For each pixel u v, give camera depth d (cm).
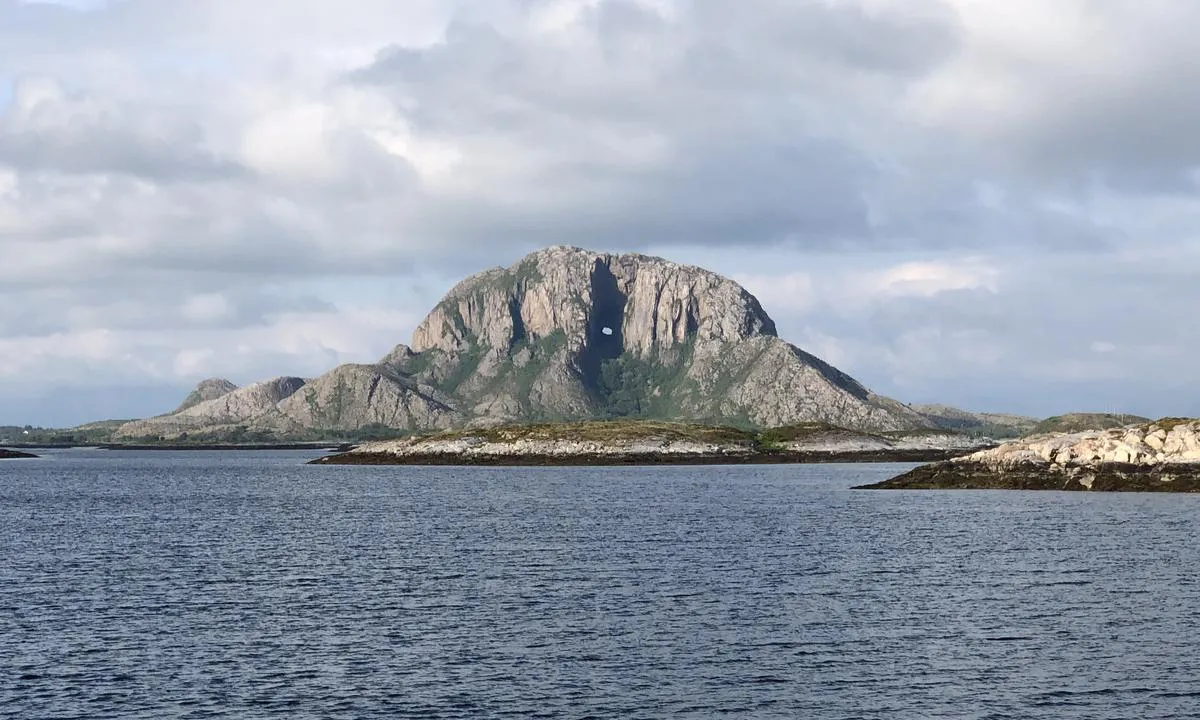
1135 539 11075
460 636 6394
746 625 6650
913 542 10969
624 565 9400
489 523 13900
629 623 6731
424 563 9688
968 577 8525
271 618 6975
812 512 15012
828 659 5800
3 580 8744
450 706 5006
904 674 5500
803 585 8169
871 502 16950
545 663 5741
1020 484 19162
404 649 6072
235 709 4975
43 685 5353
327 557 10219
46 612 7225
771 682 5375
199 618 6994
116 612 7219
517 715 4875
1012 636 6312
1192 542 10775
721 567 9206
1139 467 18438
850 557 9794
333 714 4897
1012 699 5088
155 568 9475
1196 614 6931
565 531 12606
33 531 13200
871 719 4816
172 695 5184
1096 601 7406
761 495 19262
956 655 5869
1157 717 4834
